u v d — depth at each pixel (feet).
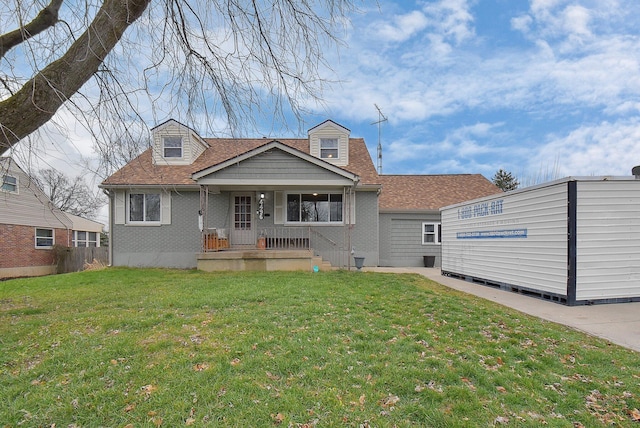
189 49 15.93
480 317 17.83
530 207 25.25
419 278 33.65
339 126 47.16
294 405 9.14
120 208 41.47
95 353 12.44
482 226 31.14
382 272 38.17
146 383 10.28
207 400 9.36
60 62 12.01
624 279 22.07
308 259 37.81
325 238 43.09
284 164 37.83
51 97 11.72
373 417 8.72
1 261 48.14
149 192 42.04
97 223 76.64
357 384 10.34
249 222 43.32
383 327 15.76
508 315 18.47
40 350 12.89
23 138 12.02
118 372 11.00
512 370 11.46
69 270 56.85
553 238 23.02
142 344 13.32
